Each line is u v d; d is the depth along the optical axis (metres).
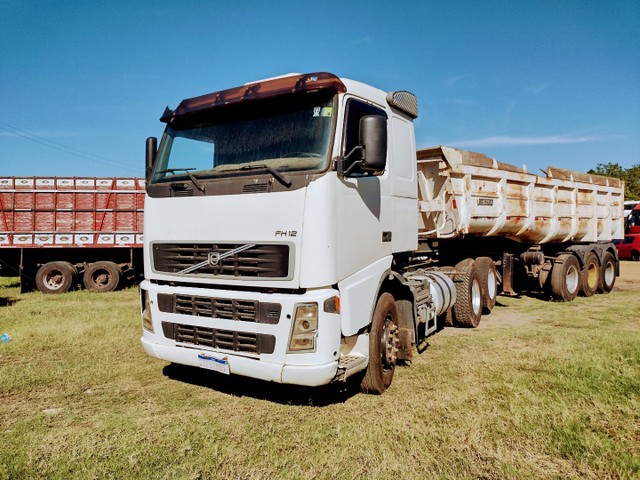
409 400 5.21
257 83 5.17
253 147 4.96
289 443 4.23
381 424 4.60
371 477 3.69
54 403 5.23
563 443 4.17
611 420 4.64
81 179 14.38
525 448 4.14
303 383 4.39
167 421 4.69
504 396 5.29
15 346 7.44
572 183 12.27
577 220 12.59
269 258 4.54
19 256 14.62
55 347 7.50
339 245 4.64
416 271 7.40
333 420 4.72
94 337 8.09
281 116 4.93
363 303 5.01
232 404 5.17
